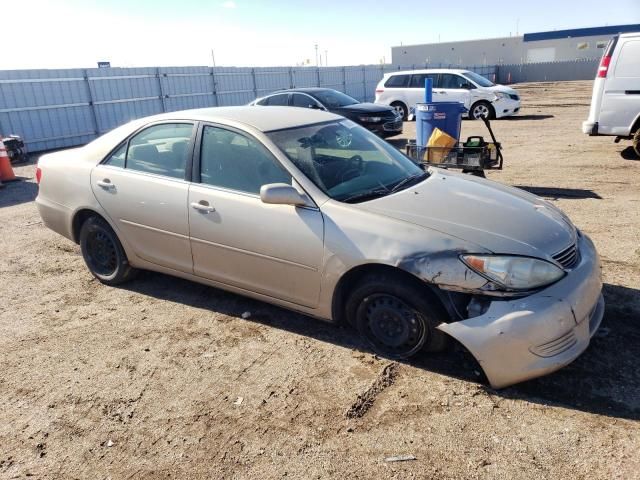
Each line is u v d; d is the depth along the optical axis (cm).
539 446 258
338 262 327
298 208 345
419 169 424
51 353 371
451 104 695
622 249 499
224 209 374
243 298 442
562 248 313
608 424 271
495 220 322
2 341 391
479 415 283
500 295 288
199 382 328
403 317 320
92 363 356
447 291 298
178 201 399
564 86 3759
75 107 1633
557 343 286
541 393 298
